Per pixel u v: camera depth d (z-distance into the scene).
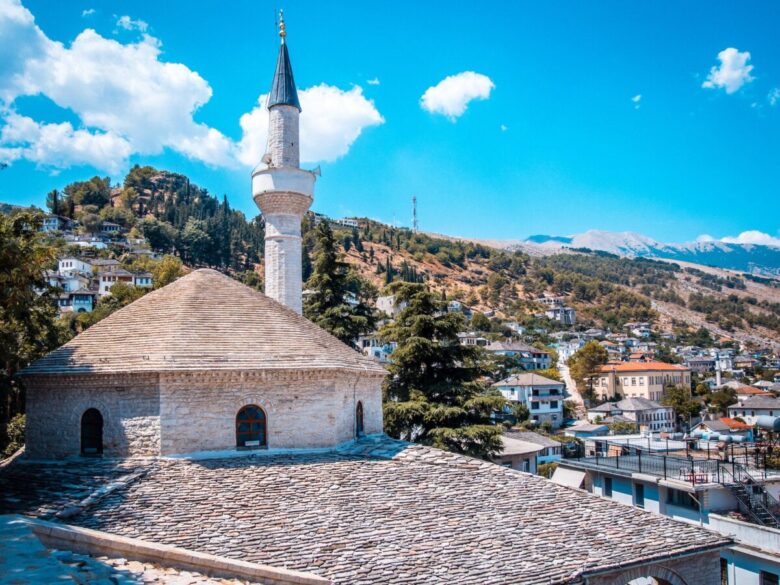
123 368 22.83
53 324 42.03
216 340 24.44
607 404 133.38
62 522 18.27
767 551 31.97
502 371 134.88
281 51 39.03
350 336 49.00
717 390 157.62
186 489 20.67
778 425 41.97
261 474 22.09
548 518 22.61
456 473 24.27
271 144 37.84
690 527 24.00
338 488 21.98
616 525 23.09
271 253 36.66
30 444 24.50
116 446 22.92
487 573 19.23
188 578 13.84
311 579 15.99
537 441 72.75
